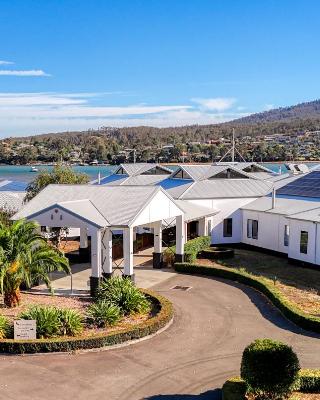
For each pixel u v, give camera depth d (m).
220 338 20.88
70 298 26.53
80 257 36.28
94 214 28.38
